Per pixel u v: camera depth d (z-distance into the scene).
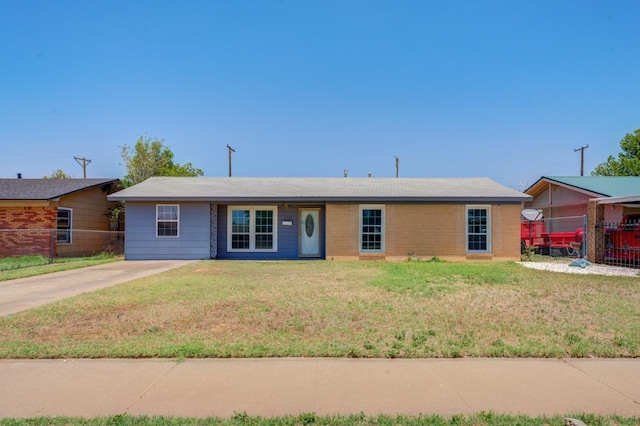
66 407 4.21
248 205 20.58
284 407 4.20
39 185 22.78
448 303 8.59
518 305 8.41
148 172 35.72
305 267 15.68
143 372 5.09
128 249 19.70
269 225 20.69
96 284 11.71
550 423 3.81
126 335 6.44
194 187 21.59
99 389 4.63
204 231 19.84
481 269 14.84
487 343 6.00
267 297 9.25
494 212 19.42
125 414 4.03
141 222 19.78
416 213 19.47
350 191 20.47
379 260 19.30
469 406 4.20
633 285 11.05
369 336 6.32
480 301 8.80
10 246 20.25
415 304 8.48
